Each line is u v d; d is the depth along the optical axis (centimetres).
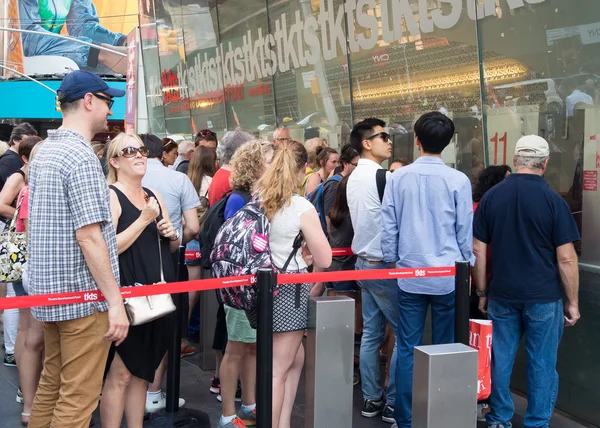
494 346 446
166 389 541
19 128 706
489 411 482
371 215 482
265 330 372
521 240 428
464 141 593
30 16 5850
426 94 635
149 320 372
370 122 492
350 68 756
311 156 720
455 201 435
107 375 405
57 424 354
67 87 350
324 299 396
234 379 467
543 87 507
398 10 662
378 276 411
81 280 349
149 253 399
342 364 396
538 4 504
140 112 1664
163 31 1436
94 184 340
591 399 474
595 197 471
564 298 487
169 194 527
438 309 444
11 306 331
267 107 982
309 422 401
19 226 494
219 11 1116
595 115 466
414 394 384
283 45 910
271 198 394
